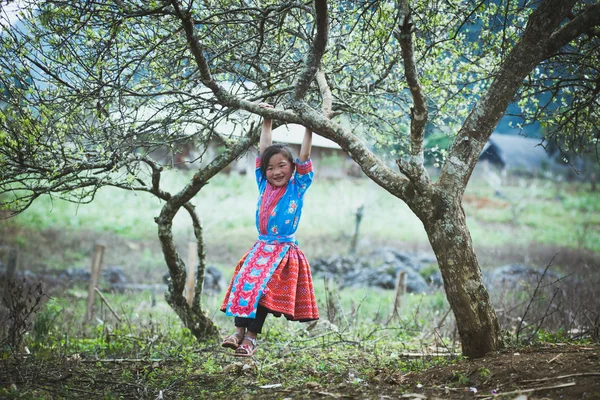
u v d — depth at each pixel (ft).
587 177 138.92
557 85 18.80
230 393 14.97
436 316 28.89
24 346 19.80
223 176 104.68
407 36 13.47
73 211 79.00
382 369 15.92
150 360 18.57
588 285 30.32
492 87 15.33
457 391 12.63
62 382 16.02
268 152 15.46
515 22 18.69
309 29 21.34
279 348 20.31
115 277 49.39
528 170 142.72
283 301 14.67
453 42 20.03
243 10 17.47
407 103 21.57
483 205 113.39
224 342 14.62
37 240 62.03
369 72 21.27
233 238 73.15
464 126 15.56
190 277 33.58
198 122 19.15
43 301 32.50
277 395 14.11
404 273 33.35
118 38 17.61
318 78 18.66
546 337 19.06
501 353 14.92
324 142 77.25
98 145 17.71
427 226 15.24
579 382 11.71
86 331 26.55
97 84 17.49
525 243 78.48
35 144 16.99
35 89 17.19
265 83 21.40
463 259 14.98
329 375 16.14
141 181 20.26
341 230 78.02
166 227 21.20
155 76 17.43
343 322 26.16
